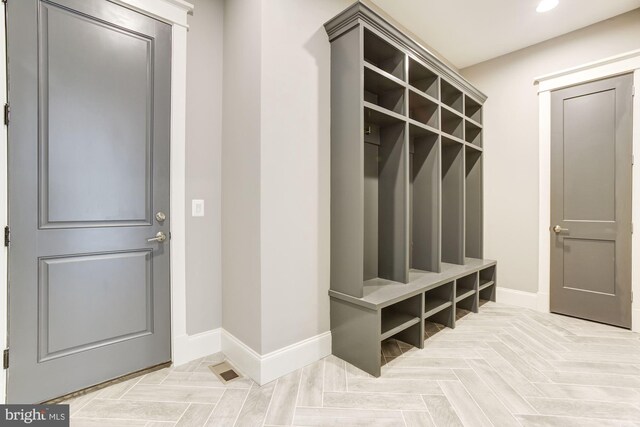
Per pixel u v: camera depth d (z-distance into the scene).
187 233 2.03
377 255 2.58
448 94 3.11
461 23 2.82
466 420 1.47
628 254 2.62
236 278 2.02
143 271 1.87
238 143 1.99
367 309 1.91
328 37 2.15
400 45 2.29
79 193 1.64
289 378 1.84
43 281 1.56
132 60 1.80
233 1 2.06
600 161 2.76
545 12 2.65
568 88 2.92
